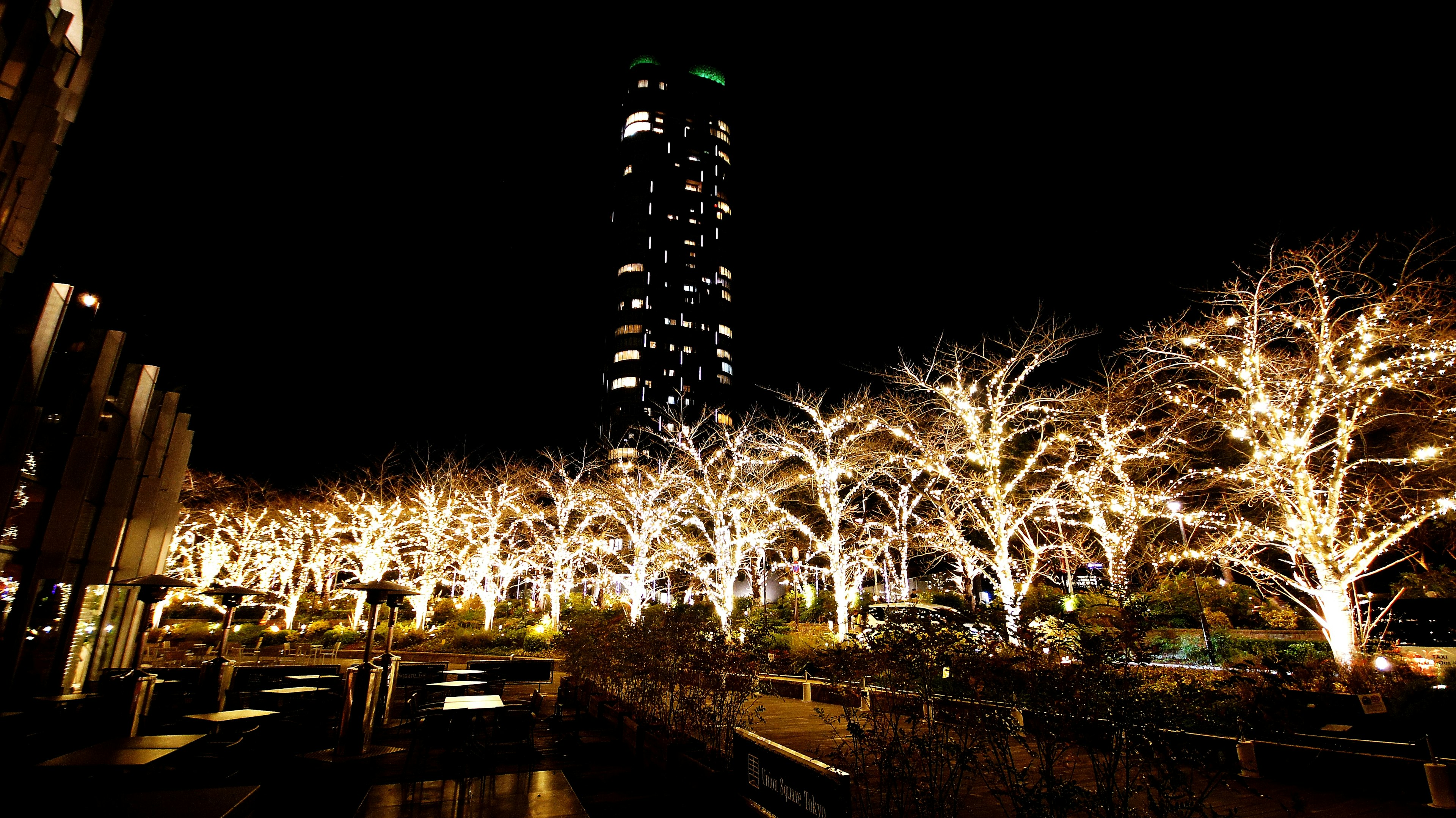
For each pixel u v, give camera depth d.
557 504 34.19
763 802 5.58
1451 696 7.99
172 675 13.15
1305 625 17.42
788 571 34.66
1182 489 16.59
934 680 5.26
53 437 11.66
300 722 10.96
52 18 11.18
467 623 34.09
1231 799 6.86
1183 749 3.92
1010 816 5.98
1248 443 15.80
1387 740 7.75
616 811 7.17
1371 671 9.96
